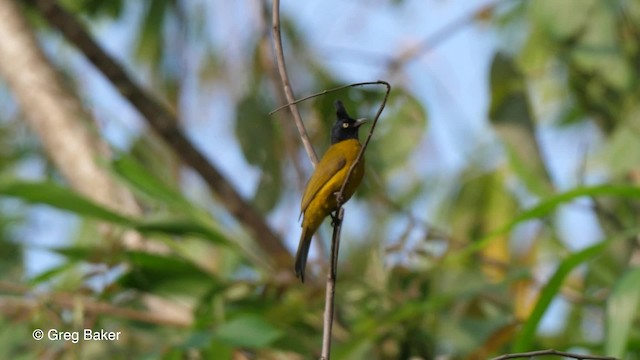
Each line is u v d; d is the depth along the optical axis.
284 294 11.43
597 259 12.11
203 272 11.30
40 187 10.61
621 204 12.59
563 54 13.23
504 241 13.84
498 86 12.16
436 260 11.27
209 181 12.55
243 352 11.64
